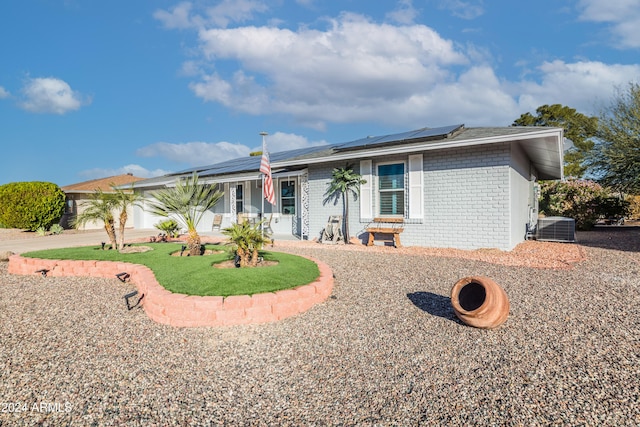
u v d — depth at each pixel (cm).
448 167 977
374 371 309
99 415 251
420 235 1030
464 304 471
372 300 515
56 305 532
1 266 890
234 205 1593
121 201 894
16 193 1762
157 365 330
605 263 762
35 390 287
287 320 442
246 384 293
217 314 428
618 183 1705
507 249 895
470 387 277
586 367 305
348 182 1148
